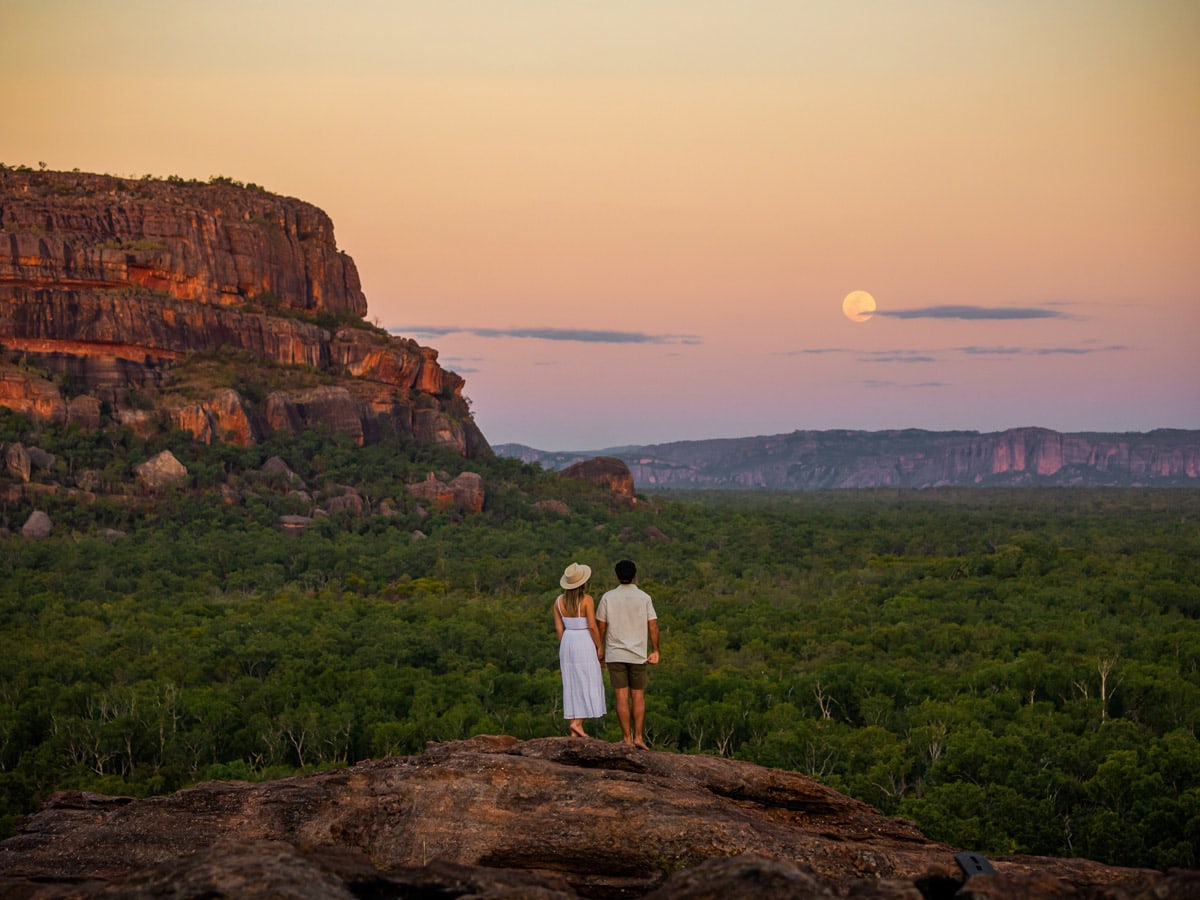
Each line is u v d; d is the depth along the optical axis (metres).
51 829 12.22
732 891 8.38
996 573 132.12
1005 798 44.72
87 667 76.25
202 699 66.56
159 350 178.00
